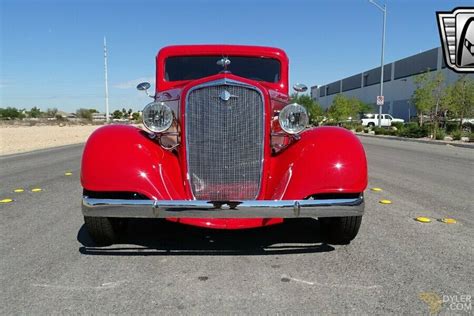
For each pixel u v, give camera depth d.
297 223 5.48
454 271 3.89
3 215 6.03
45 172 10.79
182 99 4.27
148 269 3.95
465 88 28.17
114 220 4.46
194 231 5.11
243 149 4.24
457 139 25.03
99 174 4.02
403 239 4.86
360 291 3.47
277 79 6.02
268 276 3.78
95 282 3.65
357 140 4.34
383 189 8.15
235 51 5.94
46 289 3.50
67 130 45.12
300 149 4.32
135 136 4.30
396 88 59.62
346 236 4.50
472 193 7.74
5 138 28.72
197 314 3.09
